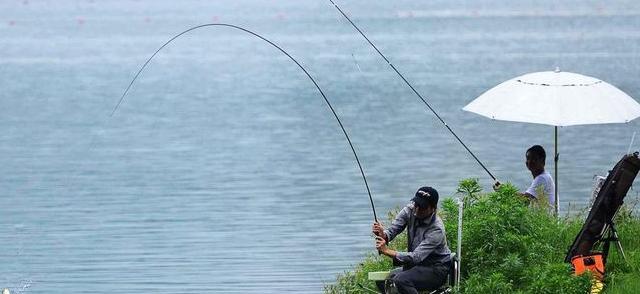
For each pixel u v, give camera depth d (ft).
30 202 210.79
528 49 646.33
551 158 251.39
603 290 101.65
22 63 609.42
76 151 283.79
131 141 303.48
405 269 102.94
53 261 159.94
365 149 276.21
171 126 337.72
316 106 391.04
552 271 100.22
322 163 254.68
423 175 231.09
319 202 203.82
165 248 168.25
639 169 106.01
